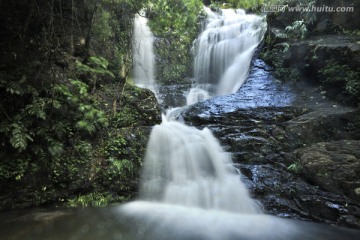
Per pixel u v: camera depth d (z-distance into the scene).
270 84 9.79
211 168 6.05
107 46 8.51
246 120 7.29
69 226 4.44
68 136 5.64
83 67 6.38
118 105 7.05
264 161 5.99
